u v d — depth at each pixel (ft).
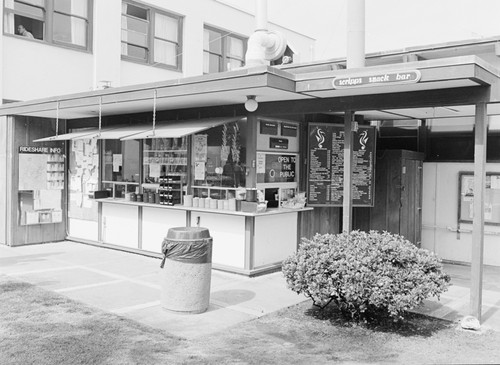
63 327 17.97
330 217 32.32
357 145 30.94
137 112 33.63
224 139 28.99
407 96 21.50
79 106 30.71
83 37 47.37
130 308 20.94
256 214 26.76
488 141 32.01
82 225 37.09
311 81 22.20
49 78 43.98
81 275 26.94
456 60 17.93
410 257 18.93
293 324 19.24
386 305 17.53
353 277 17.74
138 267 29.19
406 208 33.27
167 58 56.08
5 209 35.68
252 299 22.75
